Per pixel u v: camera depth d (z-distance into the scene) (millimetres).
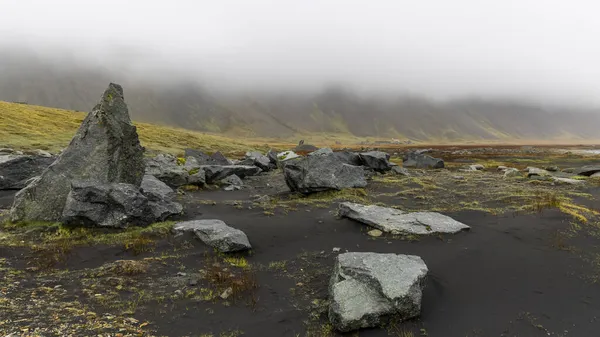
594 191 24953
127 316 8836
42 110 105438
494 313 9977
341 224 17625
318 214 19625
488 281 11719
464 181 30469
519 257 13352
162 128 119812
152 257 12891
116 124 17359
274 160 45562
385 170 36656
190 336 8344
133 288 10430
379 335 8859
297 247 15117
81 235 14492
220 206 21562
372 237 15820
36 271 11141
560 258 13211
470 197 23438
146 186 23172
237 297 10438
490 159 74625
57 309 8672
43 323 7914
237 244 14047
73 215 14742
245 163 40781
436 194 24750
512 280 11758
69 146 16859
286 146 163625
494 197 22938
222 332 8656
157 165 30203
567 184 27891
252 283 11383
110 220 15211
